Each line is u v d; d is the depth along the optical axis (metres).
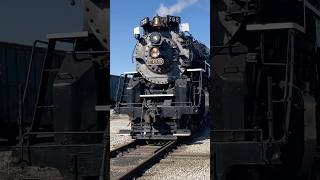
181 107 14.23
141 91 15.86
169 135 13.84
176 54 15.62
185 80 15.10
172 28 16.06
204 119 18.42
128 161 9.90
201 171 8.49
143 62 15.91
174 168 8.95
